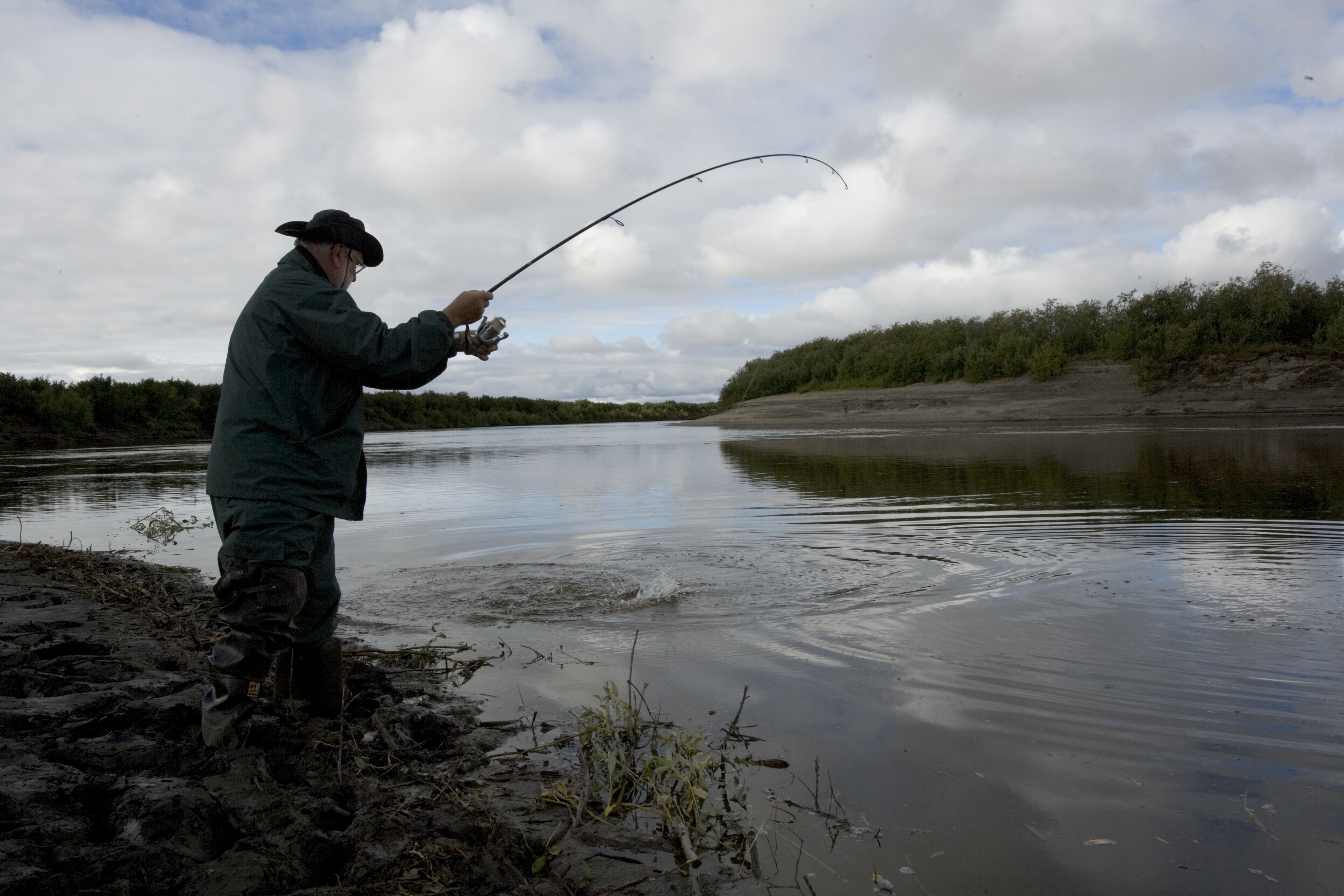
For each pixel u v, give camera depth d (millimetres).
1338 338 33438
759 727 2959
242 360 2574
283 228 2795
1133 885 1961
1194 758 2615
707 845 2188
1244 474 10922
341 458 2678
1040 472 12016
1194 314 37094
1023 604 4543
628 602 4855
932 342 46781
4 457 27438
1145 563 5520
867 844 2178
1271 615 4180
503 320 2963
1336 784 2426
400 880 1922
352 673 3623
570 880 2031
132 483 15102
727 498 10023
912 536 6875
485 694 3395
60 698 2986
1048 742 2762
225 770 2436
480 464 18625
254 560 2496
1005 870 2041
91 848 1932
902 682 3365
